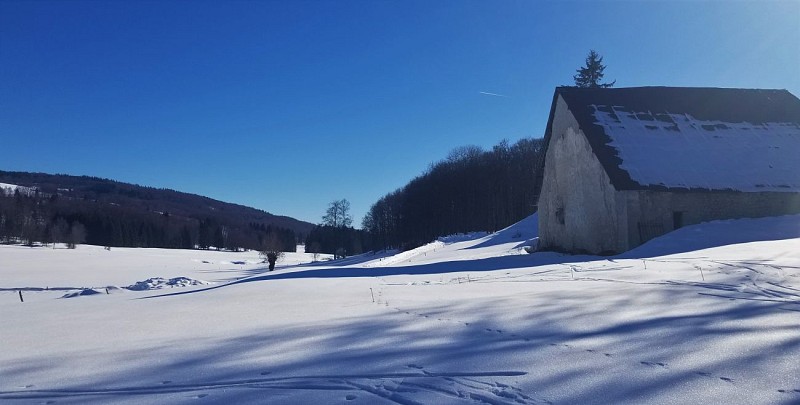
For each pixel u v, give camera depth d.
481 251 35.28
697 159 23.53
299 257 107.00
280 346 6.35
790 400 4.00
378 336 6.66
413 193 90.06
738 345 5.41
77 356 6.37
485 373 4.92
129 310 10.96
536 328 6.70
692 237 19.56
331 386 4.73
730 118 26.05
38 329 8.68
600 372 4.79
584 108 25.70
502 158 81.56
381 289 12.62
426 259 34.69
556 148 27.91
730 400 4.04
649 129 24.84
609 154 23.27
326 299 10.97
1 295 28.36
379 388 4.62
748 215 22.42
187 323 8.57
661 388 4.33
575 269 15.07
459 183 82.31
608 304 8.24
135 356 6.20
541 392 4.36
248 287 14.48
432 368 5.13
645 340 5.80
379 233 105.31
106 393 4.83
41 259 69.88
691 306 7.75
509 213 77.12
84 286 36.09
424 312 8.37
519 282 12.80
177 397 4.62
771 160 23.83
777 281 9.98
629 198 21.98
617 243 22.17
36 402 4.67
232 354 6.06
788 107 27.16
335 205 104.31
